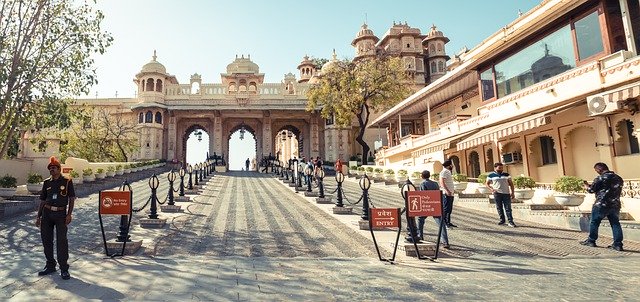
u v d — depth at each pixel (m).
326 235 8.55
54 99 13.23
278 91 43.47
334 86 34.78
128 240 6.96
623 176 11.61
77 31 13.17
